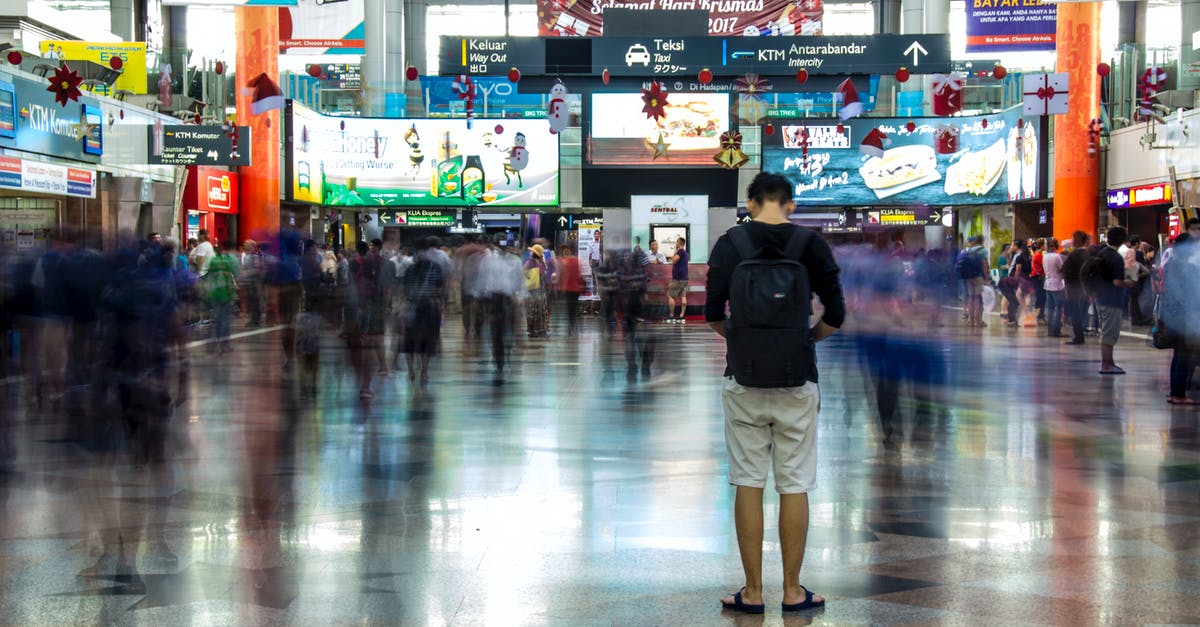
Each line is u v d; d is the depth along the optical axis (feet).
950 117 109.19
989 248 112.98
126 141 77.05
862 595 16.81
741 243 16.03
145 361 30.76
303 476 25.91
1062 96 66.49
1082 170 92.27
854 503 22.99
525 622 15.61
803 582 17.49
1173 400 37.55
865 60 85.30
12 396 41.39
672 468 26.71
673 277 85.46
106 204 76.95
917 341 31.07
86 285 34.81
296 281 48.60
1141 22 156.15
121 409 33.76
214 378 47.16
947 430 32.35
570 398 40.32
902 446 29.76
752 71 85.66
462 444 30.25
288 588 17.29
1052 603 16.37
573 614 15.96
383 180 110.63
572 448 29.55
